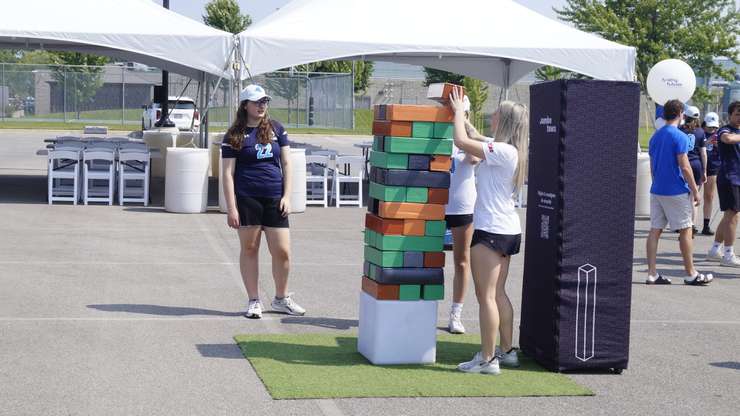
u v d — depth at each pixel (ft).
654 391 22.22
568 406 20.75
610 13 145.89
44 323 26.84
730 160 41.50
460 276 27.45
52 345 24.44
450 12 58.75
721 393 22.25
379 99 201.36
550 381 22.66
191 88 171.73
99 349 24.20
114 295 31.09
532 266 24.50
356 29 56.18
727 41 145.38
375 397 20.79
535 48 56.80
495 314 23.02
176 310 29.19
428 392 21.29
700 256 44.93
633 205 23.35
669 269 40.93
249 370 22.71
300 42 54.75
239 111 28.17
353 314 29.71
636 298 34.06
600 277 23.36
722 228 42.86
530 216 24.54
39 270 35.04
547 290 23.73
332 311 30.01
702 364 24.97
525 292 24.91
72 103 158.30
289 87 154.30
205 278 34.63
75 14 54.19
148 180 57.06
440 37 56.29
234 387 21.22
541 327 24.06
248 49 54.44
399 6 58.44
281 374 22.26
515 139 22.81
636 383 22.88
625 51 57.72
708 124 52.06
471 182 27.02
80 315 27.99
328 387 21.35
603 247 23.31
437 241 23.73
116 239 43.24
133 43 53.52
